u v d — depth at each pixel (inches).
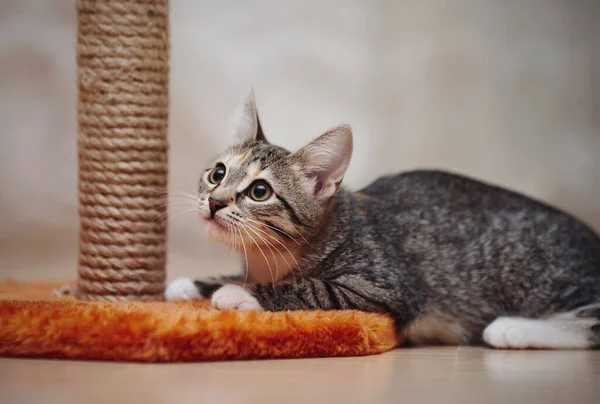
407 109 67.2
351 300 32.1
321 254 32.7
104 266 34.3
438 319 34.6
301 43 64.9
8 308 28.4
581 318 34.0
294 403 24.2
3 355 28.0
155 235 34.9
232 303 31.0
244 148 33.5
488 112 66.2
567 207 65.6
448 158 66.9
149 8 33.9
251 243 32.1
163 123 34.9
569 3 65.1
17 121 60.1
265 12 64.0
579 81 65.4
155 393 24.6
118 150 34.1
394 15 66.7
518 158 66.1
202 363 28.1
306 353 29.6
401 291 32.7
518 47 65.7
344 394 25.2
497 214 35.5
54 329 27.7
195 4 62.7
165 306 31.3
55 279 42.7
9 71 59.6
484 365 29.9
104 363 27.6
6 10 59.4
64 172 61.1
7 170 59.9
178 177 62.4
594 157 65.4
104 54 33.7
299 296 31.8
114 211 34.2
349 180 64.8
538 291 34.7
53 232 60.9
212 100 63.1
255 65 63.9
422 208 35.4
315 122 65.3
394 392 25.7
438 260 34.5
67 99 60.8
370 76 66.9
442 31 66.5
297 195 32.4
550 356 31.9
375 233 33.8
